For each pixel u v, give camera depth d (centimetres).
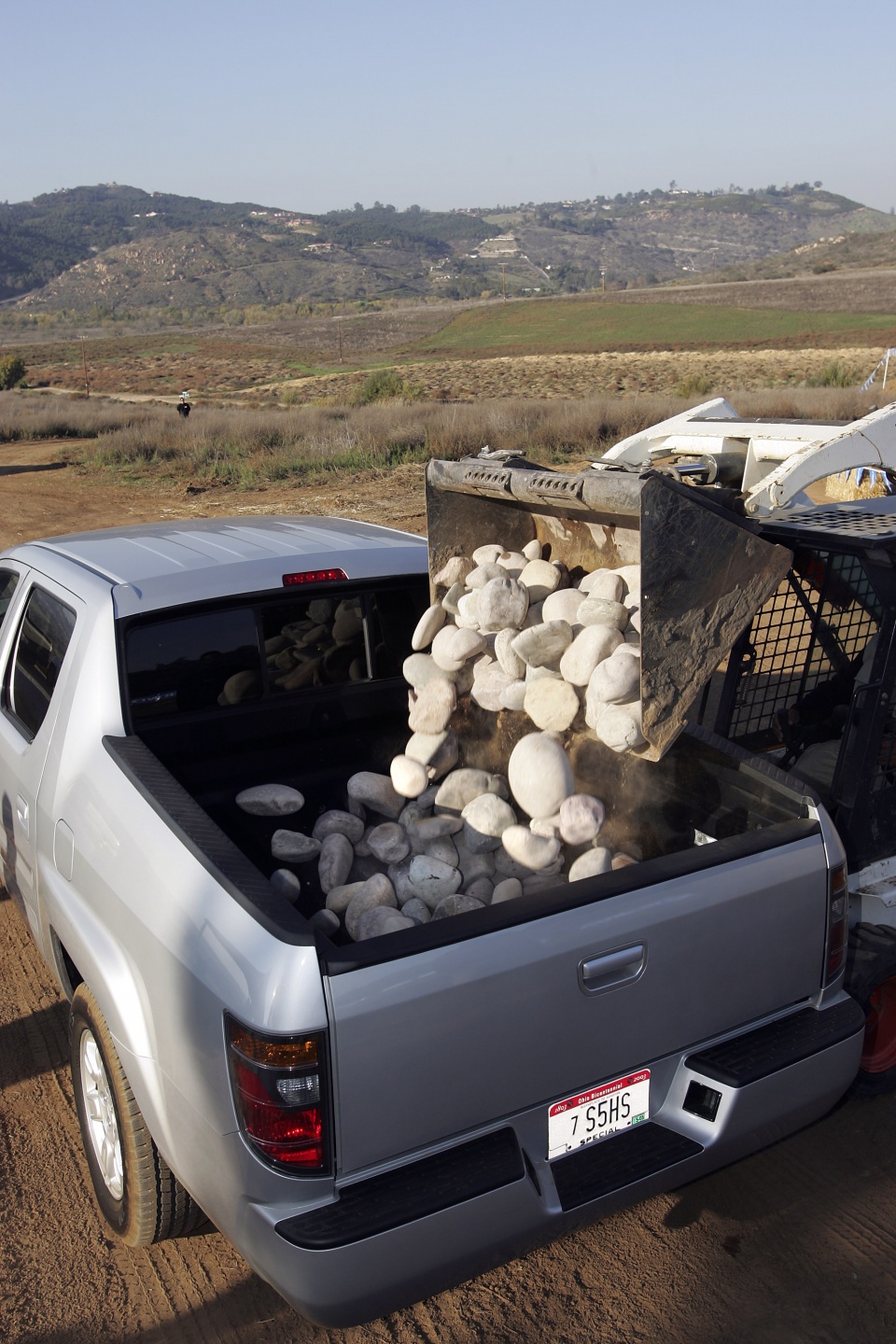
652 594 238
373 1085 196
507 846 271
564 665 277
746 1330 247
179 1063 216
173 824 238
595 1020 220
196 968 208
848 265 17925
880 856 313
